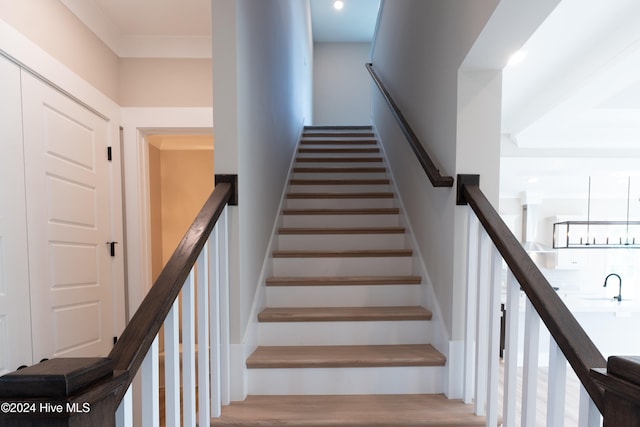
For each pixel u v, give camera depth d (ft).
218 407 4.91
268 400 5.43
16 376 1.85
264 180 7.38
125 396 2.67
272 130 8.35
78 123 7.54
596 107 9.51
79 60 7.48
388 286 7.20
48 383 1.83
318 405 5.28
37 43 6.32
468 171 5.41
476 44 4.70
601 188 18.48
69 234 7.26
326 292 7.20
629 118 10.19
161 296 3.18
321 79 23.20
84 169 7.73
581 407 2.83
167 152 14.64
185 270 3.55
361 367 5.65
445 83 5.91
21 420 1.81
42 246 6.55
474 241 5.32
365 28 21.70
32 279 6.30
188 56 9.09
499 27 4.36
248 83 5.95
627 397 2.05
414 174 8.03
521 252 3.96
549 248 20.71
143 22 8.34
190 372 3.92
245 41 5.76
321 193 10.41
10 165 5.84
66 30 7.07
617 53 7.02
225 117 5.27
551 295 3.39
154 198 13.80
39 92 6.45
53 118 6.81
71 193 7.32
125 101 9.07
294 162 12.12
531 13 4.10
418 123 7.71
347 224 9.53
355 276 7.87
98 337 8.11
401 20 9.57
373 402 5.38
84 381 1.96
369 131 15.89
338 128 15.96
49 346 6.71
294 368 5.64
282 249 8.78
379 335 6.44
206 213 4.47
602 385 2.23
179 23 8.39
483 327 4.97
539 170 13.78
